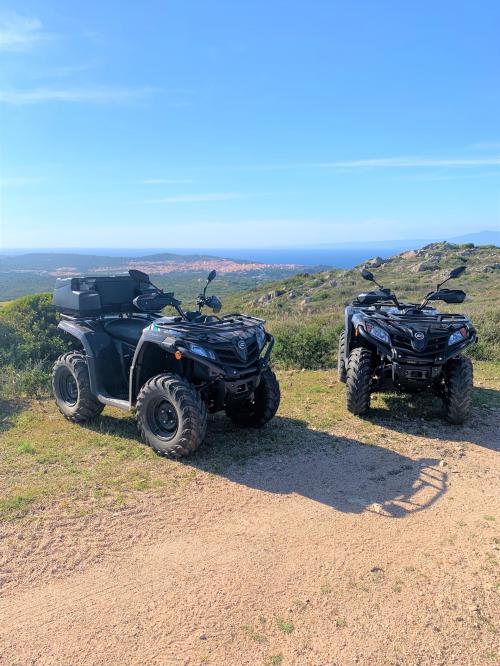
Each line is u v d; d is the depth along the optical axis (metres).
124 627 2.96
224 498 4.46
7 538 3.79
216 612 3.08
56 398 6.61
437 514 4.24
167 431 5.37
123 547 3.73
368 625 2.99
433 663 2.73
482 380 8.66
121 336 6.17
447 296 6.92
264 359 5.64
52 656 2.76
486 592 3.26
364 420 6.57
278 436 5.95
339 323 14.10
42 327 9.66
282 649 2.81
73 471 4.95
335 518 4.16
